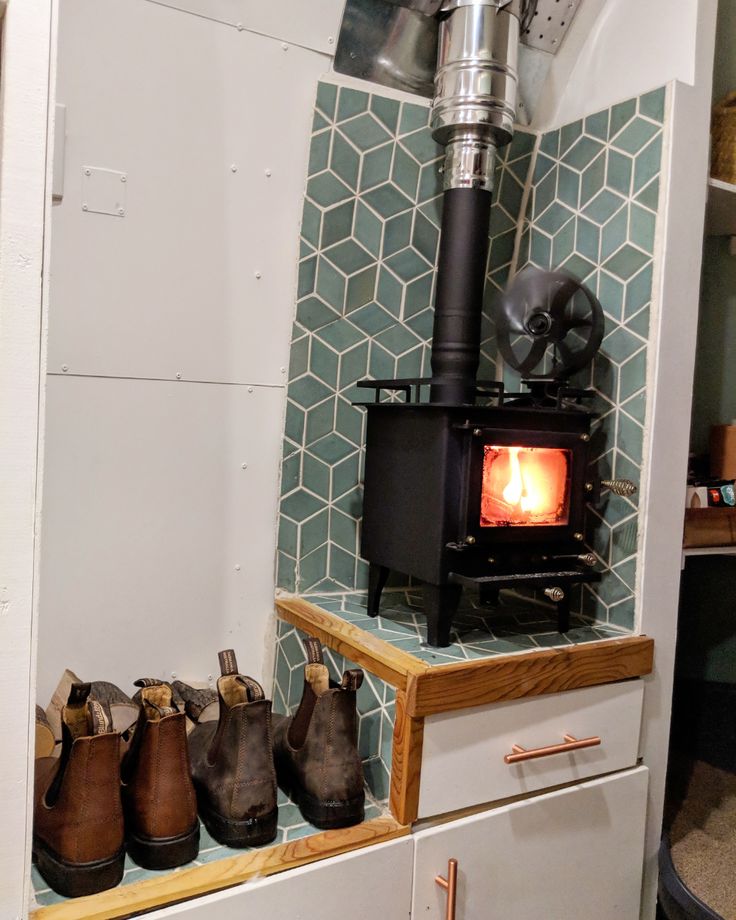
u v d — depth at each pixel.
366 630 1.50
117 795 1.10
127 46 1.42
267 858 1.17
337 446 1.71
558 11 1.69
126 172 1.44
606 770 1.52
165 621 1.56
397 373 1.77
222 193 1.54
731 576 2.12
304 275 1.64
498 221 1.83
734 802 1.82
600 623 1.62
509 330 1.54
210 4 1.49
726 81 2.01
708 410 2.14
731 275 2.14
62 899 1.06
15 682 0.95
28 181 0.91
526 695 1.38
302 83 1.60
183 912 1.08
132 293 1.47
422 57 1.67
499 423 1.40
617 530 1.59
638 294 1.56
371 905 1.24
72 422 1.43
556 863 1.45
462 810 1.36
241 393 1.61
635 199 1.57
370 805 1.33
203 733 1.35
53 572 1.43
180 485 1.55
